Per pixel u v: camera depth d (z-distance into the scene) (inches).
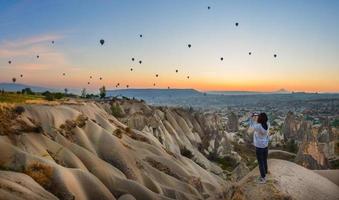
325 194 598.2
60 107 1909.4
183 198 1771.7
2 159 1229.7
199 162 3430.1
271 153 3479.3
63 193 1186.0
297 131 4830.2
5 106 1556.3
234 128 5969.5
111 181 1530.5
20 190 983.6
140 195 1492.4
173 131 3757.4
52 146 1520.7
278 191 556.4
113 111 3558.1
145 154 2145.7
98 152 1809.8
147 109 3937.0
